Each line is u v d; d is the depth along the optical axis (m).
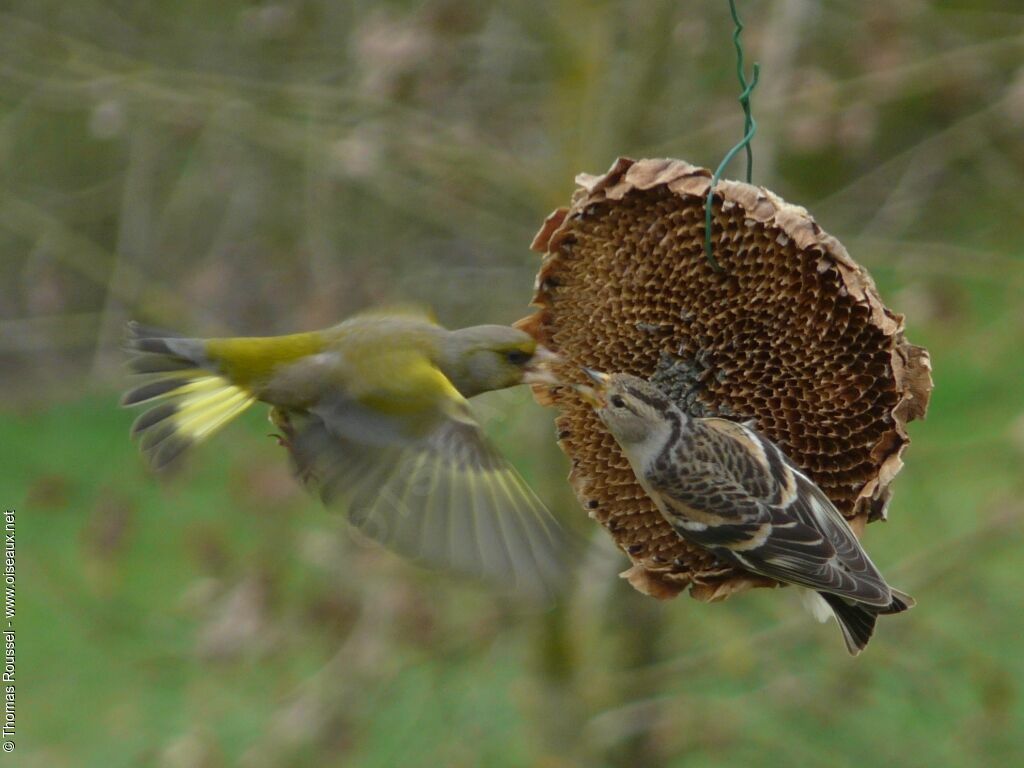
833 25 14.72
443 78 14.05
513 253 14.91
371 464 6.34
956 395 16.17
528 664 14.09
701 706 13.64
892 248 14.12
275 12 14.27
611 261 8.05
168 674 14.18
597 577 13.49
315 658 15.70
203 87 14.18
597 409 7.61
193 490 14.79
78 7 15.09
